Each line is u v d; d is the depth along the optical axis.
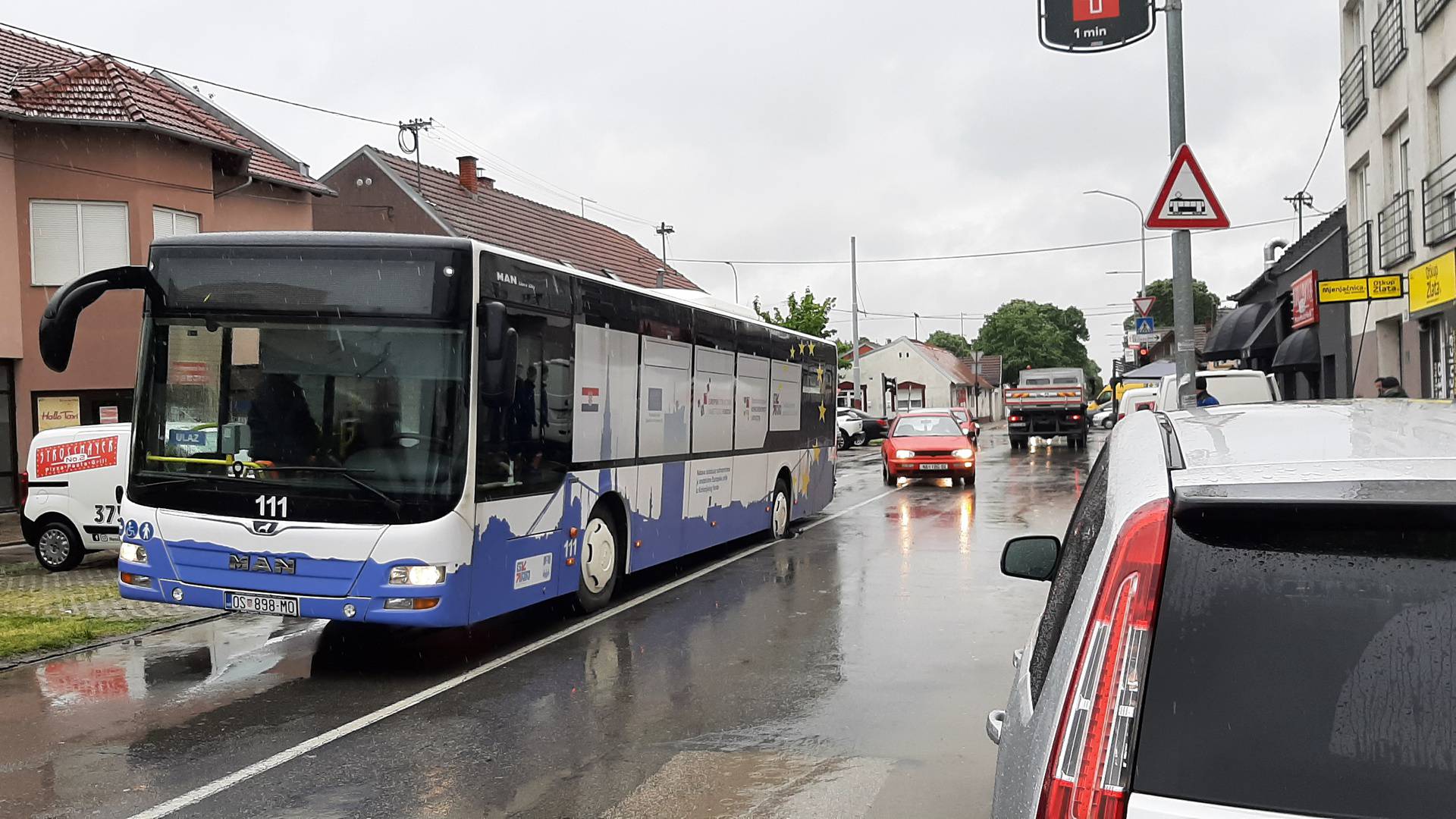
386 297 7.50
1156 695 1.79
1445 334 17.52
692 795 5.02
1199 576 1.85
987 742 5.79
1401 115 19.28
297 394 7.48
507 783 5.22
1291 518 1.84
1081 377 40.78
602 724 6.20
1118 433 2.81
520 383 8.17
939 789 5.07
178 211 21.06
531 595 8.37
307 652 8.26
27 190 19.20
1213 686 1.78
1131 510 1.98
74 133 19.52
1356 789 1.67
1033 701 2.29
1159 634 1.83
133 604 10.47
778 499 14.73
